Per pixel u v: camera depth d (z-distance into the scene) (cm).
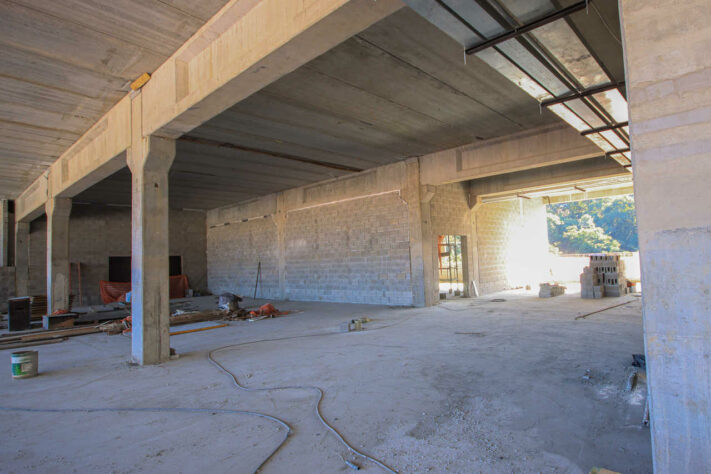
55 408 436
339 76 675
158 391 486
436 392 444
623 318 871
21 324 1031
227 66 470
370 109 816
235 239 1931
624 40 204
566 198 1842
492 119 898
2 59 565
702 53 184
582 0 315
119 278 1816
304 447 324
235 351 695
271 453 315
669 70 192
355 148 1088
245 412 404
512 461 293
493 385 460
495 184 1391
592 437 325
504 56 398
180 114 554
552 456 297
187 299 1802
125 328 967
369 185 1333
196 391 480
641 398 403
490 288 1522
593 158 1180
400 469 286
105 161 769
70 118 780
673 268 189
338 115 845
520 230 1759
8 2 442
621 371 490
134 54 561
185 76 562
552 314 962
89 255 1741
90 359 677
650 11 197
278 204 1681
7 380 554
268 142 1013
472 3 308
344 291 1412
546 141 952
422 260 1193
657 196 193
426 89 731
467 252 1421
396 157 1201
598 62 423
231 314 1120
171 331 920
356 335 796
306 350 678
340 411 398
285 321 1034
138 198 643
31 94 676
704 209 182
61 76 621
